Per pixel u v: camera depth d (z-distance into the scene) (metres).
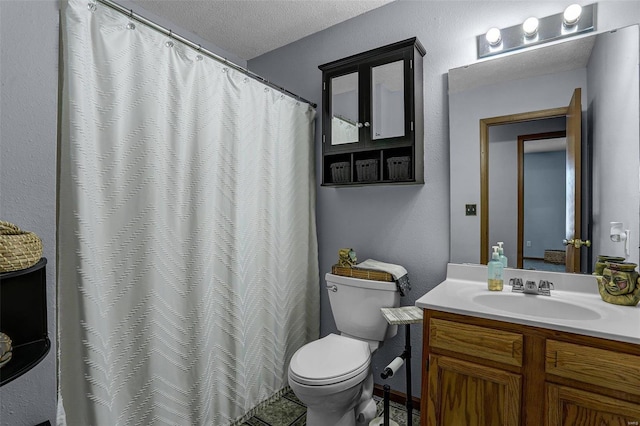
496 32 1.70
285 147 2.15
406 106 1.82
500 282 1.59
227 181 1.73
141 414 1.36
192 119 1.56
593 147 1.52
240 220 1.81
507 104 1.72
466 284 1.71
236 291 1.76
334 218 2.34
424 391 1.39
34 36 1.40
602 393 1.05
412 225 2.02
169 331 1.46
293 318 2.23
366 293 1.88
